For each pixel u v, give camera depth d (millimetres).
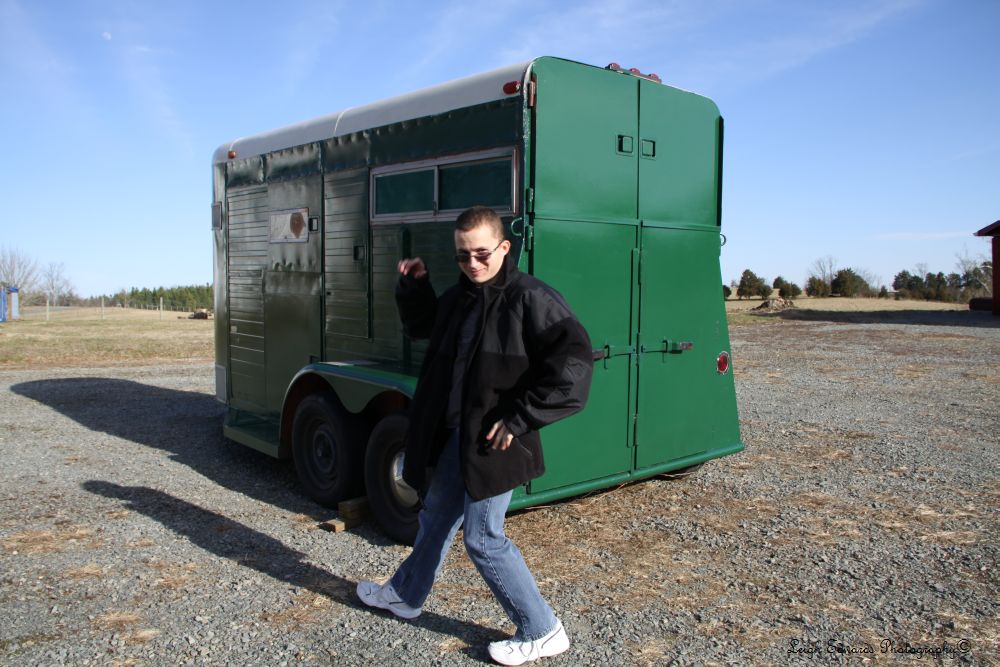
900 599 3664
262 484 5836
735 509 5051
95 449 7008
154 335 22234
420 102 4754
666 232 4930
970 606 3586
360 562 4160
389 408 4824
